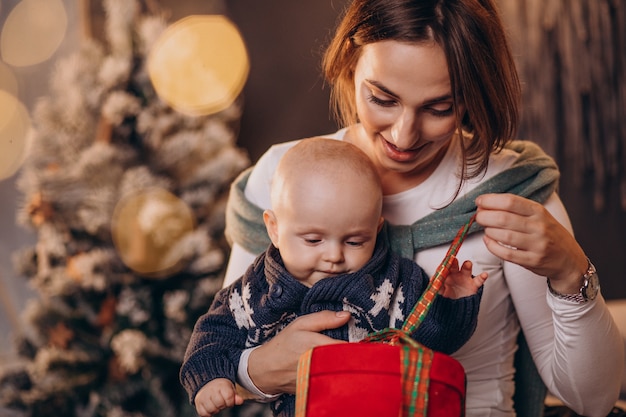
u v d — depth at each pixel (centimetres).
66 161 278
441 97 119
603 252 342
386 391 99
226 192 298
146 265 273
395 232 139
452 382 102
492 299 140
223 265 281
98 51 289
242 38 395
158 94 286
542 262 119
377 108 124
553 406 170
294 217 124
